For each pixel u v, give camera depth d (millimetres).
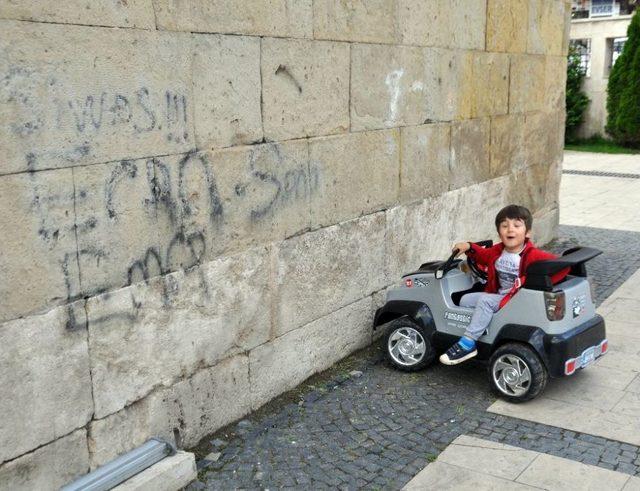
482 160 7715
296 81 4938
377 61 5738
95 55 3609
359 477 4152
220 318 4570
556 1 9094
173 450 4125
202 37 4191
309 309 5367
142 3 3816
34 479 3559
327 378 5508
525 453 4371
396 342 5656
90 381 3783
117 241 3844
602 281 8109
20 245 3381
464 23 6945
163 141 4031
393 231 6246
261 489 4047
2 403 3379
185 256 4266
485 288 5492
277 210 4926
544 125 9297
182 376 4352
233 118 4477
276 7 4684
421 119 6453
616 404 5027
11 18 3236
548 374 4906
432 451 4426
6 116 3262
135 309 3986
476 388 5324
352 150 5598
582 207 13203
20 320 3416
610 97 22000
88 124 3619
